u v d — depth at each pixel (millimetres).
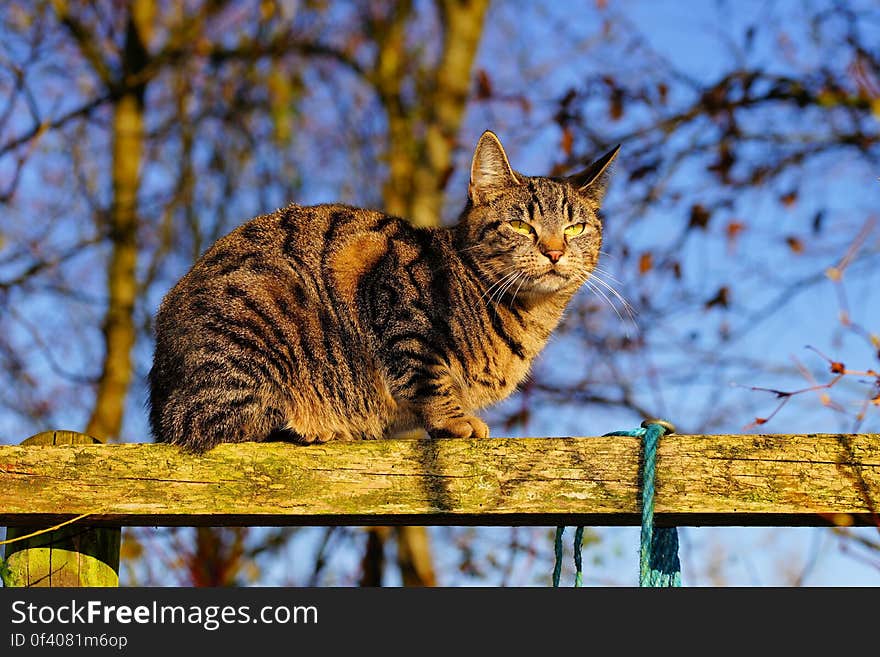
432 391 4176
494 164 4973
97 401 8945
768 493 2924
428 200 8953
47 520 3105
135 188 9508
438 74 9375
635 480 2977
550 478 2996
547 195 4855
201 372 3799
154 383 4121
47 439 3201
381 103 9773
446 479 3021
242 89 9719
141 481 3064
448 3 9484
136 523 3182
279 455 3074
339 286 4219
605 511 2963
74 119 9406
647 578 2869
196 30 9773
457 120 9258
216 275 4047
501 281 4637
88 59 9523
